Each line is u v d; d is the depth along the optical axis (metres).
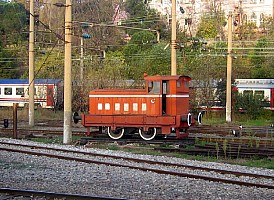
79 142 22.94
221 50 53.78
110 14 72.81
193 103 43.09
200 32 76.81
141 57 54.00
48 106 50.22
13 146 21.05
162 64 52.25
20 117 42.56
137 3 77.12
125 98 24.67
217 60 47.97
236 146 20.98
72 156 18.08
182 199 10.92
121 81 44.22
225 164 16.78
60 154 18.61
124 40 67.38
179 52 50.50
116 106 24.88
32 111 33.59
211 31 76.06
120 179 13.44
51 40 63.03
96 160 16.92
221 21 80.69
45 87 50.72
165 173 14.35
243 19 89.69
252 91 45.41
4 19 64.56
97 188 12.04
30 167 15.41
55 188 11.96
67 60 23.53
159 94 23.92
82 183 12.77
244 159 18.28
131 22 63.59
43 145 21.45
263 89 44.97
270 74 55.00
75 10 71.12
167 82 23.97
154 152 19.89
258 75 55.16
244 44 67.88
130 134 24.83
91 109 25.45
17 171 14.61
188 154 19.53
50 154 17.89
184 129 24.64
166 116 23.55
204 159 18.23
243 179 13.72
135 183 12.84
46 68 53.62
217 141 23.00
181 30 74.38
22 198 10.70
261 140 22.91
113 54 59.41
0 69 63.12
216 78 46.53
